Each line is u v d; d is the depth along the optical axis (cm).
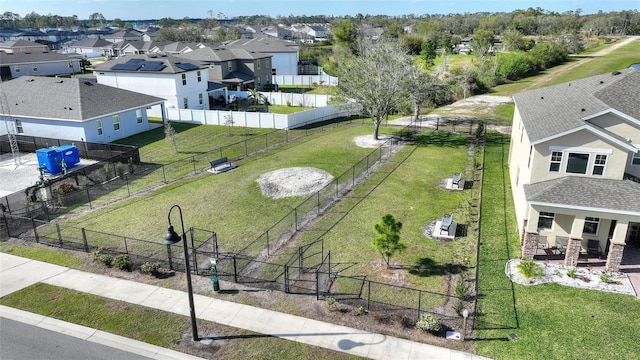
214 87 5672
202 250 2059
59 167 3189
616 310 1589
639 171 2012
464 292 1705
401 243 1920
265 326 1540
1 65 7544
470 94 5756
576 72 6475
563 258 1947
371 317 1575
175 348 1448
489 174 3009
